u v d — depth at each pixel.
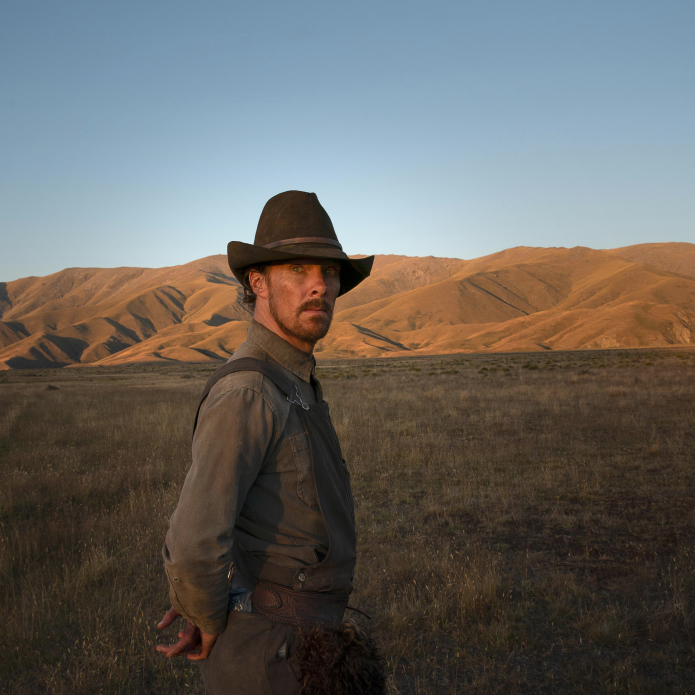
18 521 6.00
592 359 47.66
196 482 1.07
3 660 3.39
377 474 8.15
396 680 3.26
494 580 4.22
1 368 172.38
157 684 3.23
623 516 5.99
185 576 1.04
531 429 11.53
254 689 1.13
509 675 3.25
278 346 1.30
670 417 12.16
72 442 11.29
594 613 3.94
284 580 1.19
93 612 3.97
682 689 3.08
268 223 1.35
